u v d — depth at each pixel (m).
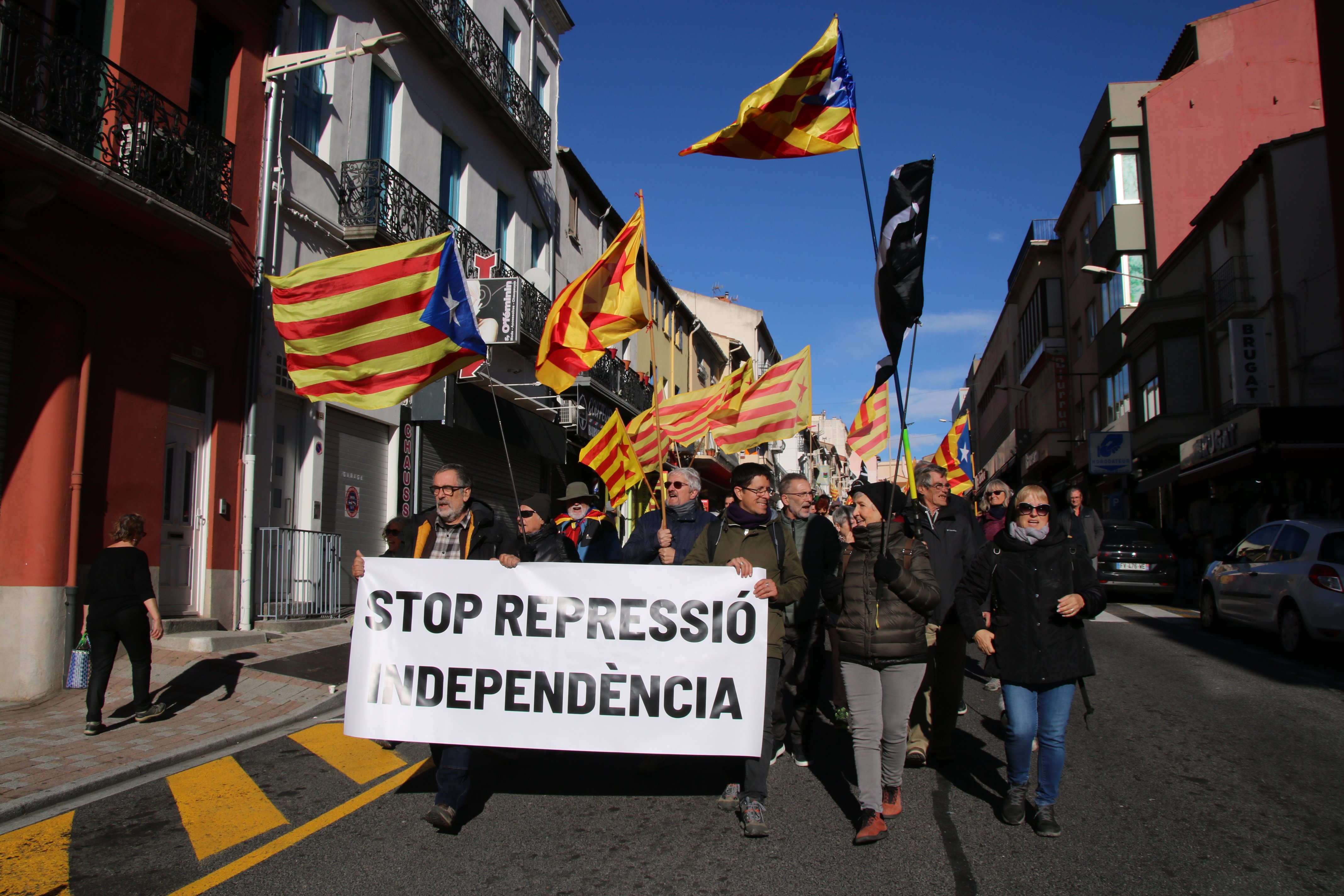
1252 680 8.45
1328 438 16.20
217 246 9.54
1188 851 4.16
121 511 8.80
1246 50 27.16
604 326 6.54
